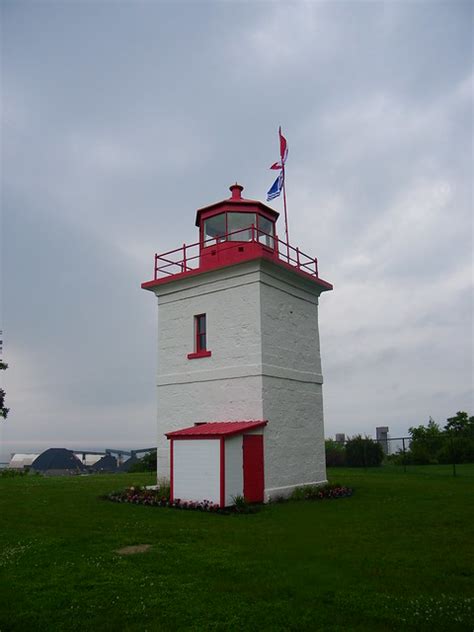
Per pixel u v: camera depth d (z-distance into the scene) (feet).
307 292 73.15
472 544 35.76
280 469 62.28
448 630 21.99
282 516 47.80
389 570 29.66
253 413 61.11
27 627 22.81
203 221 72.74
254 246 66.23
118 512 49.88
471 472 95.04
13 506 53.52
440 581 27.78
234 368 63.41
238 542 36.58
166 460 68.23
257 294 62.85
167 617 23.54
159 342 71.82
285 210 73.82
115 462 209.67
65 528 41.32
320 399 73.26
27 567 30.35
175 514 49.11
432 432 135.33
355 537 38.04
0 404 121.39
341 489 65.16
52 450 207.00
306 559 32.01
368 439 120.88
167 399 69.41
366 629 22.27
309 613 23.86
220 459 53.83
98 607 24.63
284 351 66.28
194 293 69.00
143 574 29.12
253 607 24.56
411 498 58.49
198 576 28.78
